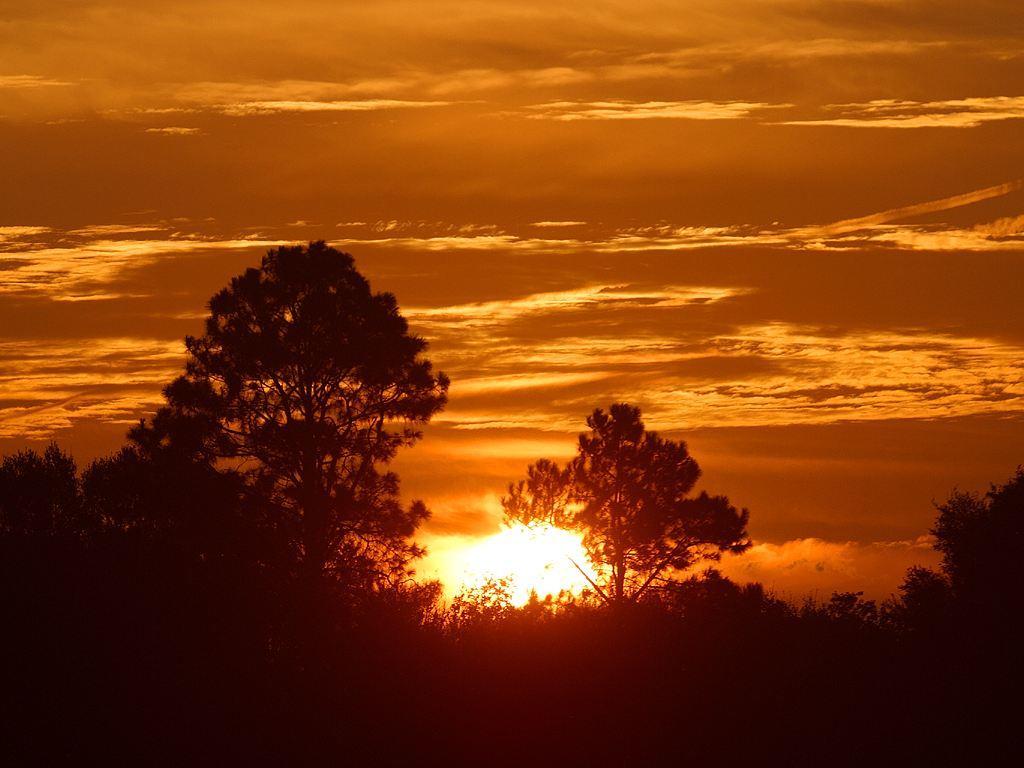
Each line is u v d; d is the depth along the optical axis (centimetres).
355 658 8444
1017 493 10056
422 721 7925
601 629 9275
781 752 7781
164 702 7756
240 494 11950
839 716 8044
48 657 7844
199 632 8331
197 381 12762
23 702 7612
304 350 12694
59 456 10856
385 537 12288
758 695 8244
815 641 9131
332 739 7706
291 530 11938
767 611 9619
